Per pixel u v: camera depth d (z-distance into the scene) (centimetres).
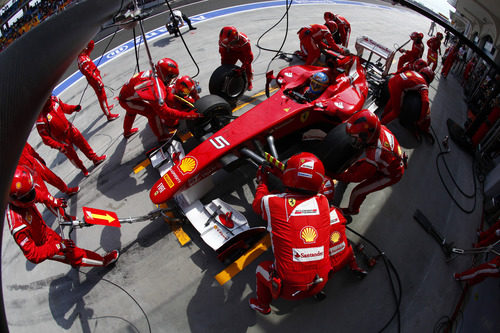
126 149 532
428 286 365
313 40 627
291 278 265
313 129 449
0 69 95
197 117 427
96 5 163
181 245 394
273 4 1206
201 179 385
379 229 417
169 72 434
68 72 797
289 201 277
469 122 603
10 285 370
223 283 359
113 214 348
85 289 359
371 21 1188
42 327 332
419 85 479
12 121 86
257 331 323
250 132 388
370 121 320
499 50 645
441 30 1252
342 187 462
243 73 544
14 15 770
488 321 336
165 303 345
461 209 457
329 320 332
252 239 384
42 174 396
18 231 272
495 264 327
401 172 352
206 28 976
